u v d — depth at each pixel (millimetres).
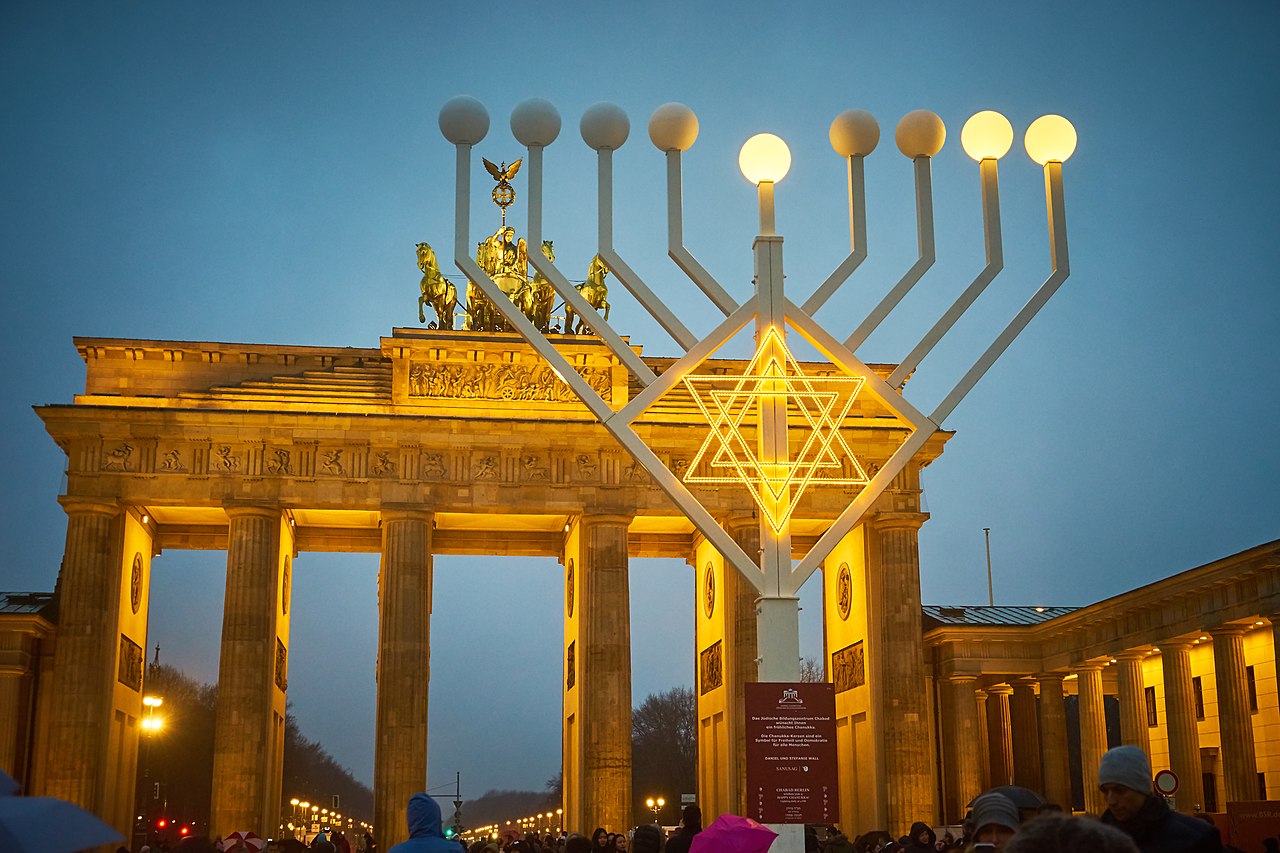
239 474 102312
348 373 106250
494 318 108500
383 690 100625
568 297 28062
